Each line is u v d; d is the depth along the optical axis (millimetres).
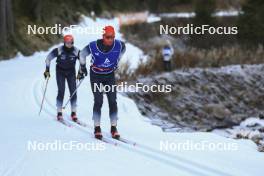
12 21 79875
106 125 32469
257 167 22531
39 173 21234
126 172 21438
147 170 21766
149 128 33375
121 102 42719
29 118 33500
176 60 64250
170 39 103250
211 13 110438
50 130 29891
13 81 50500
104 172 21422
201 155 24641
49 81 51062
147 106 47000
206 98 54594
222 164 22922
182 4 181375
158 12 181375
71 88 32781
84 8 154375
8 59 74750
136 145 26359
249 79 62344
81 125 31734
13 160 23312
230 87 59219
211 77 60438
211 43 97688
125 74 54812
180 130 39969
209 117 48438
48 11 107438
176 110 48438
